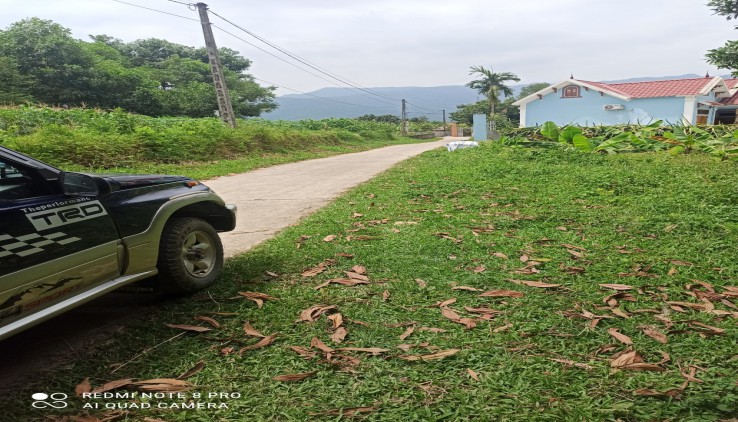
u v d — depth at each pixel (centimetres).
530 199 777
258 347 300
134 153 1515
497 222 620
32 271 268
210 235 416
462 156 1537
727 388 240
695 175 909
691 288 380
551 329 312
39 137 1357
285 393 252
